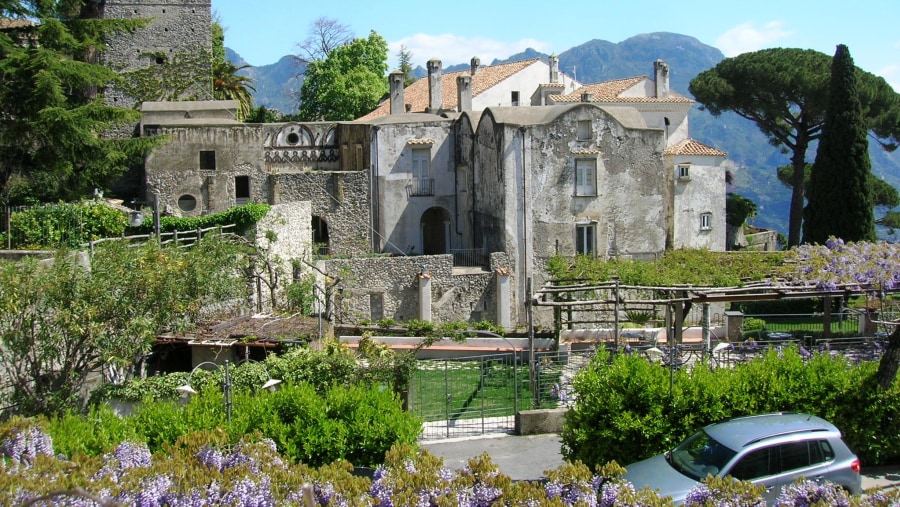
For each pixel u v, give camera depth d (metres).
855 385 17.66
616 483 13.05
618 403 16.89
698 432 15.55
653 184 41.91
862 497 12.99
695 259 34.88
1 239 27.83
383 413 17.05
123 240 22.73
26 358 19.08
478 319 40.25
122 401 19.36
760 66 54.97
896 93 56.25
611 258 39.75
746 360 21.95
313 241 44.12
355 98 69.44
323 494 12.70
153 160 42.16
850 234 46.53
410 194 45.72
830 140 46.84
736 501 12.65
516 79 57.56
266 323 26.33
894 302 29.58
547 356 25.19
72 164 32.62
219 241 25.25
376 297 39.41
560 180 40.81
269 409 16.78
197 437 13.97
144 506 12.09
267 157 46.53
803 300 39.25
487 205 42.47
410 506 12.36
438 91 51.12
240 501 12.38
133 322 19.62
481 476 12.95
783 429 14.95
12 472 12.36
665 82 54.50
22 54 30.64
